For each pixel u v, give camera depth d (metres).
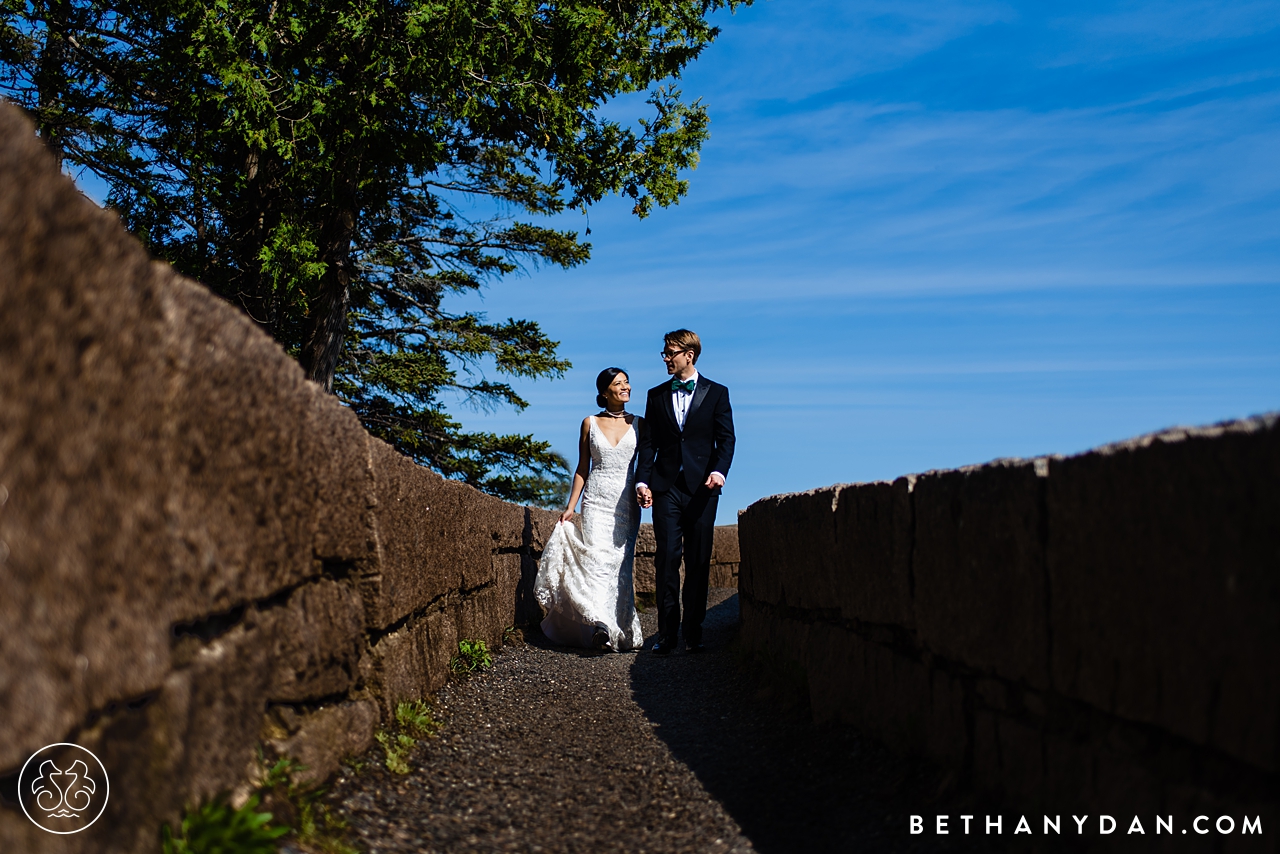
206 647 2.10
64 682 1.43
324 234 11.34
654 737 4.08
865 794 2.99
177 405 1.88
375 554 3.40
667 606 6.40
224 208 12.20
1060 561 2.18
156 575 1.77
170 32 10.88
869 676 3.47
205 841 1.82
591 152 11.69
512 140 11.37
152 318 1.78
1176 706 1.76
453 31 9.28
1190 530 1.71
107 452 1.60
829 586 3.94
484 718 4.29
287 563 2.57
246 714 2.25
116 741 1.62
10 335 1.32
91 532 1.53
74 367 1.50
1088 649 2.07
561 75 10.49
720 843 2.79
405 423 20.25
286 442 2.55
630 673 5.71
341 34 9.65
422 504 4.25
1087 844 2.07
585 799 3.23
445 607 4.94
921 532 2.98
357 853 2.35
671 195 11.66
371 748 3.20
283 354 2.55
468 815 2.94
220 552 2.09
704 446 6.39
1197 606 1.70
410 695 3.85
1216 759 1.70
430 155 10.14
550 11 10.44
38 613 1.37
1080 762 2.12
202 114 10.84
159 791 1.77
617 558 6.94
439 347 20.47
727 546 11.60
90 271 1.55
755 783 3.33
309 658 2.74
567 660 6.24
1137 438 1.95
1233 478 1.60
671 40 11.43
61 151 11.09
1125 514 1.92
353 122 9.59
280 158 10.31
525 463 21.28
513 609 7.37
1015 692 2.46
